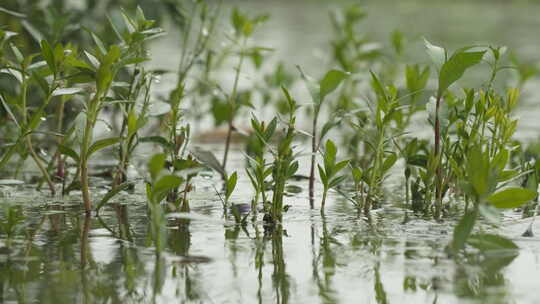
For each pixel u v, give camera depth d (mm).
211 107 10766
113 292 4324
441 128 6445
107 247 5211
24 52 9180
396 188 7430
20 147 6961
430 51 6039
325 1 37125
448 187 6613
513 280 4492
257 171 6098
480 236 5152
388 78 11016
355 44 11078
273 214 5934
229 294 4324
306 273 4676
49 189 7133
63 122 9500
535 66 9266
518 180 7137
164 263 4863
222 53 10289
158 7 9906
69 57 6148
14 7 9422
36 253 5066
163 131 8266
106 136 9898
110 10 10117
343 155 9070
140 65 7035
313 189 7363
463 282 4469
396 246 5234
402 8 33406
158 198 5207
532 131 10570
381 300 4203
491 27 23422
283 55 17453
